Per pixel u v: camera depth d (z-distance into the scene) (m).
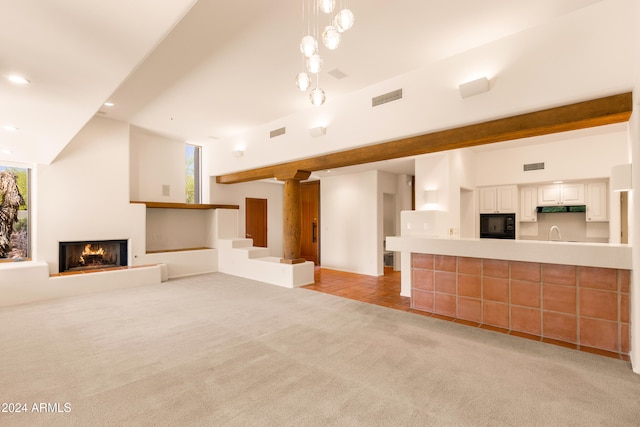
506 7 2.75
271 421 1.95
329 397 2.21
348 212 7.79
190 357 2.87
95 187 5.74
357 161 4.79
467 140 3.56
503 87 3.21
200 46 3.33
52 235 5.32
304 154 5.28
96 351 3.00
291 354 2.93
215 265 7.58
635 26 2.52
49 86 2.56
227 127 6.30
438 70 3.69
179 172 7.38
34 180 5.28
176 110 5.34
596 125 3.01
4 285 4.59
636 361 2.57
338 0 2.59
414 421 1.95
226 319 3.96
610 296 3.05
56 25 1.77
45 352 2.97
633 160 2.58
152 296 5.15
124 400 2.18
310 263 6.23
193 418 1.98
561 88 2.89
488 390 2.31
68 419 1.97
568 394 2.25
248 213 8.69
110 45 1.98
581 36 2.79
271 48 3.39
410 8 2.75
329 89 4.48
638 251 2.53
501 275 3.72
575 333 3.23
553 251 3.26
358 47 3.38
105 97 2.76
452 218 5.33
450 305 4.13
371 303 4.77
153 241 7.08
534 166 5.70
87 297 5.06
